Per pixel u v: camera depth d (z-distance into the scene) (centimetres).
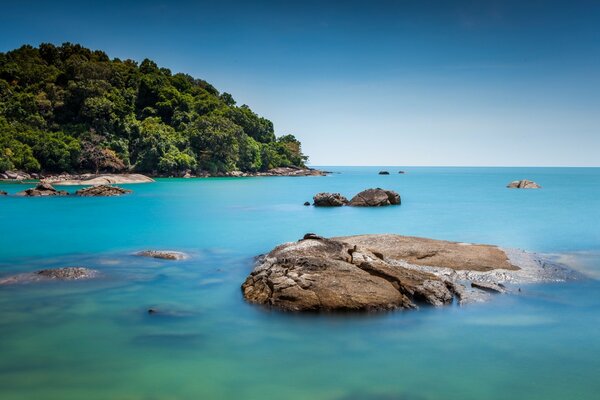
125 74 14200
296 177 14400
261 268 1666
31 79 12850
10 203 4925
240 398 957
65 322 1368
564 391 985
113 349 1190
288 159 17088
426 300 1491
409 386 1013
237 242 2766
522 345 1216
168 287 1727
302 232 3184
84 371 1071
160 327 1338
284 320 1386
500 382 1028
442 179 14238
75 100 11606
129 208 4681
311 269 1560
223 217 4016
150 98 13725
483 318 1393
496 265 1864
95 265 2064
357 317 1392
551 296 1577
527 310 1455
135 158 11662
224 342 1242
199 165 12762
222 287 1728
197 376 1059
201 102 14925
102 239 2844
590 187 9019
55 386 1002
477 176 17750
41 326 1335
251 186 8938
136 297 1603
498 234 3080
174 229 3291
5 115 10875
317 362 1132
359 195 5125
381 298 1436
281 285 1491
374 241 2175
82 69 12338
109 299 1579
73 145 10331
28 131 10338
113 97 12025
